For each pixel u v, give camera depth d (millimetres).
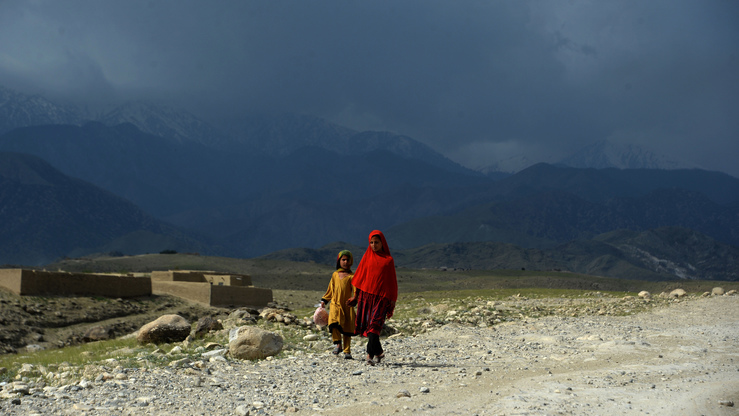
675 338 15383
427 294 41312
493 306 26141
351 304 11695
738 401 8422
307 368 10969
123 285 34500
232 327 16906
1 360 16516
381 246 11594
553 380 9672
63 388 8914
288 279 89500
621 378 9930
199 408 7895
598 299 32781
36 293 29016
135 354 13047
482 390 8914
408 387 9242
